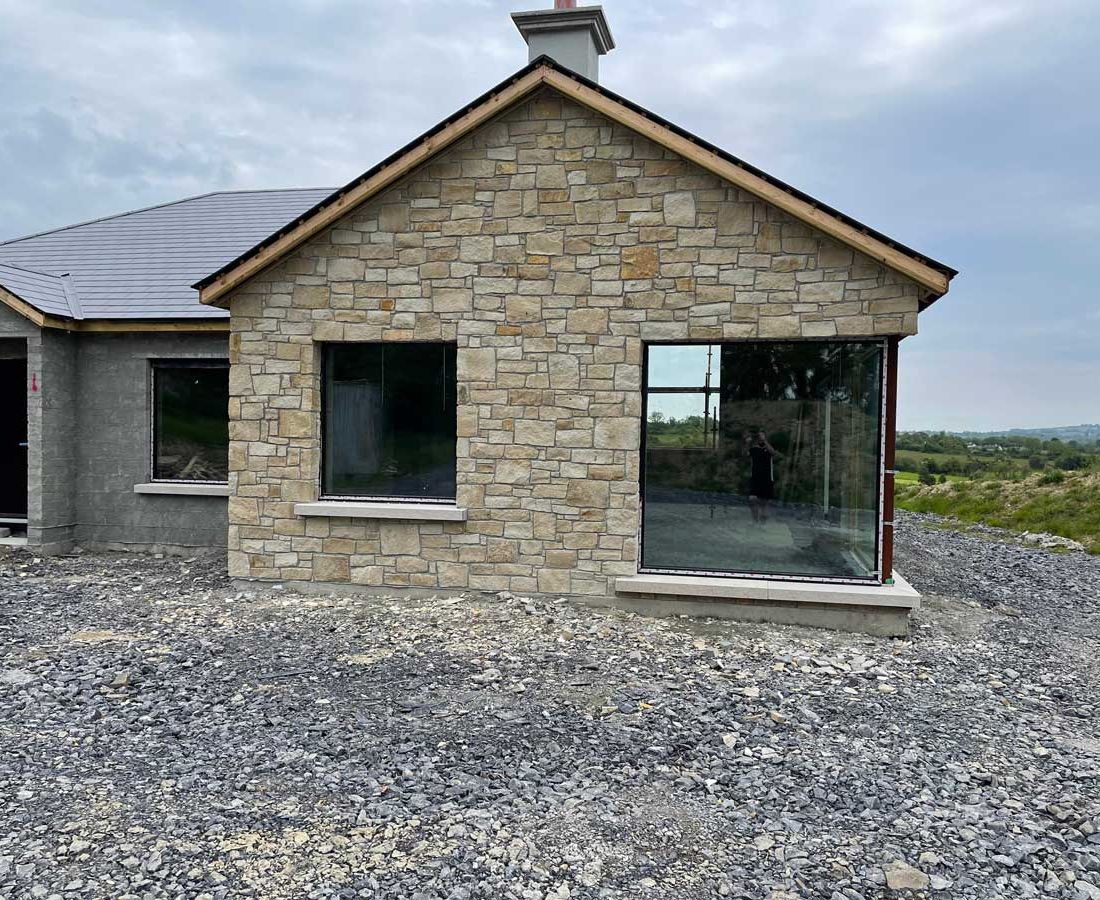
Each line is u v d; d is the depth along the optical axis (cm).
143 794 496
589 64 1105
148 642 814
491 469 980
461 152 973
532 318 965
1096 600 1241
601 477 955
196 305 1303
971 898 410
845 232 861
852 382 920
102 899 390
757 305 915
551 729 604
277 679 708
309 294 1013
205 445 1333
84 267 1470
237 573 1051
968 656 847
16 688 676
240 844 440
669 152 929
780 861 440
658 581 931
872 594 885
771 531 941
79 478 1345
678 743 585
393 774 526
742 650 820
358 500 1038
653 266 936
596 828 468
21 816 466
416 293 991
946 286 849
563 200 953
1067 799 520
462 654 784
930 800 513
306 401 1020
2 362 1481
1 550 1283
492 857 434
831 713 659
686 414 955
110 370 1330
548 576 971
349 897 397
